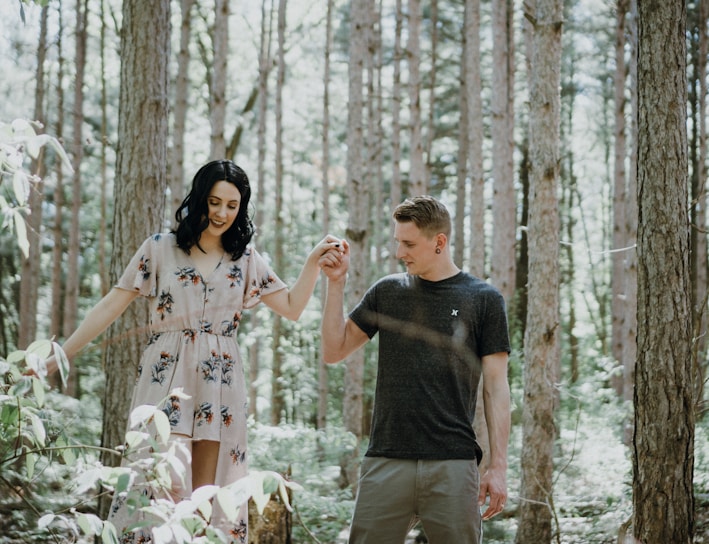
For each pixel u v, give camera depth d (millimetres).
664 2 3838
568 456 8672
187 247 3240
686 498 3811
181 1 12414
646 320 3854
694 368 4145
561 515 6586
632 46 10586
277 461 6898
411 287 3174
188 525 2209
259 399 10164
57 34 14828
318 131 21016
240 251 3320
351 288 9828
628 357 10570
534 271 5969
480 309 3141
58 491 4781
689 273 3861
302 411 18328
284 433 6777
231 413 3240
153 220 4852
